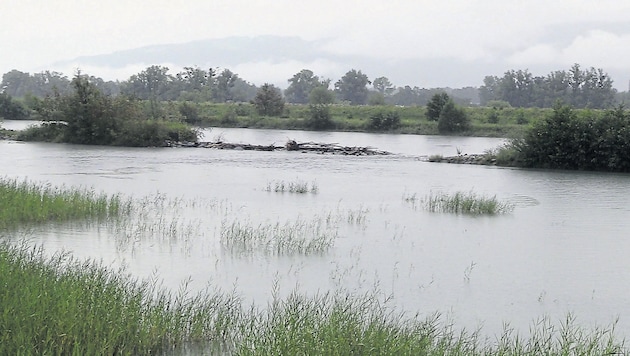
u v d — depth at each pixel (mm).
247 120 105625
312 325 11039
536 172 46156
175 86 174125
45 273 12906
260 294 14883
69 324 10336
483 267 18250
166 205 27578
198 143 63125
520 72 194375
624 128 47000
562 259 19453
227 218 24859
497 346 11992
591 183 39531
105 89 180750
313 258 18594
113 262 17203
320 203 29547
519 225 24938
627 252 20516
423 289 15930
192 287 15297
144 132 61500
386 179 40312
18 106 106438
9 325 10125
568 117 48938
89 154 51938
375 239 21625
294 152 59250
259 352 10031
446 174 43812
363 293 15320
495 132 92500
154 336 11055
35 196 23750
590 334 13031
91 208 23609
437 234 22781
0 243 16375
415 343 10734
